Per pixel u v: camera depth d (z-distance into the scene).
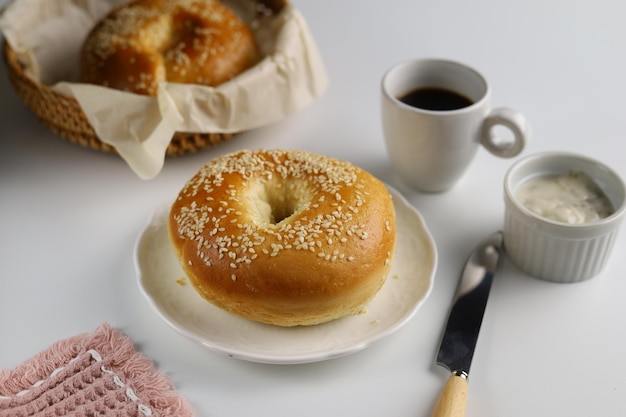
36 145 0.58
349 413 0.43
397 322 0.45
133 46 0.56
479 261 0.49
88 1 0.62
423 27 0.68
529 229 0.47
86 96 0.52
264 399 0.43
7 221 0.53
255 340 0.45
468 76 0.53
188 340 0.46
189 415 0.42
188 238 0.45
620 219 0.46
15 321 0.47
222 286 0.44
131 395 0.43
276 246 0.44
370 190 0.47
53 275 0.49
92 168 0.56
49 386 0.43
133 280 0.49
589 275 0.48
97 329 0.46
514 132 0.50
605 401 0.43
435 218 0.52
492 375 0.44
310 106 0.61
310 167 0.48
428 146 0.51
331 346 0.44
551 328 0.46
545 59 0.64
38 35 0.60
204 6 0.59
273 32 0.61
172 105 0.52
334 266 0.44
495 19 0.69
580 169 0.49
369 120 0.60
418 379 0.44
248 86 0.54
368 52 0.66
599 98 0.60
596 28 0.67
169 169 0.56
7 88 0.63
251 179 0.48
